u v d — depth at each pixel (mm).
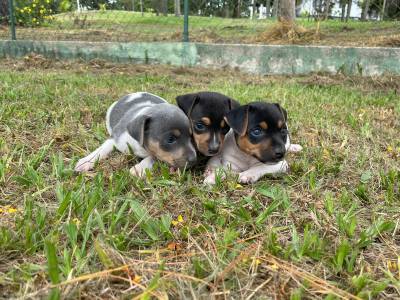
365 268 235
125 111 416
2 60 957
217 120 383
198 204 303
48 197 302
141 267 224
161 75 821
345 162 391
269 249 243
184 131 354
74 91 613
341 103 625
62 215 262
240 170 387
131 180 326
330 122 516
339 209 303
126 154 383
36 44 990
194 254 236
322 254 243
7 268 221
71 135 428
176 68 905
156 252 235
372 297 213
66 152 395
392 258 249
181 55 957
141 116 359
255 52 916
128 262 226
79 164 356
